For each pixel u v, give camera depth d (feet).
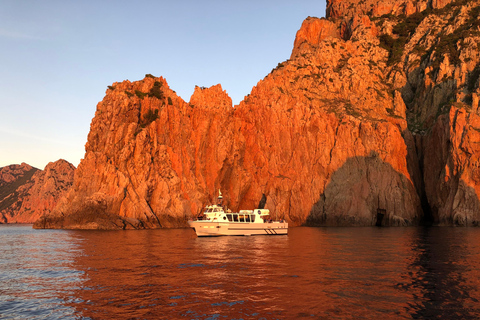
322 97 401.90
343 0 575.38
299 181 349.82
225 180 367.45
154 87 370.73
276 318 67.77
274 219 342.64
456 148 315.99
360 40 471.62
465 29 428.56
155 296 81.51
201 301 77.56
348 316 68.64
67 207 310.24
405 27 490.08
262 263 119.14
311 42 515.09
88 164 311.06
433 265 114.01
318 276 99.19
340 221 334.24
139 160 317.83
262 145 373.20
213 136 367.04
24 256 141.79
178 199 322.75
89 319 68.59
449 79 380.78
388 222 330.34
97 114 346.74
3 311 73.67
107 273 105.50
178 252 146.20
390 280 94.27
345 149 350.02
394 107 399.85
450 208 314.35
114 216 292.20
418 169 359.05
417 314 69.62
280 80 407.23
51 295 83.97
